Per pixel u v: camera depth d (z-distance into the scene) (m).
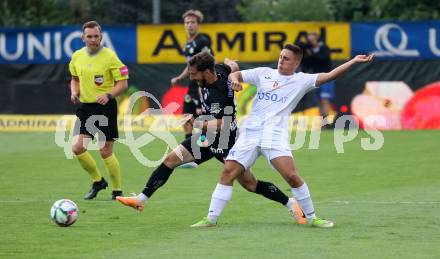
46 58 79.44
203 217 36.44
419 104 77.50
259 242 30.72
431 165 54.56
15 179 49.47
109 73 41.94
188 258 28.09
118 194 42.00
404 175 50.22
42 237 32.00
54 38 79.31
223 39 78.19
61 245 30.45
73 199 41.94
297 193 33.66
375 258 27.94
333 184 46.78
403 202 40.31
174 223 35.03
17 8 98.69
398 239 31.23
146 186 35.28
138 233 32.75
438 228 33.53
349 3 99.88
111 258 28.19
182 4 100.06
